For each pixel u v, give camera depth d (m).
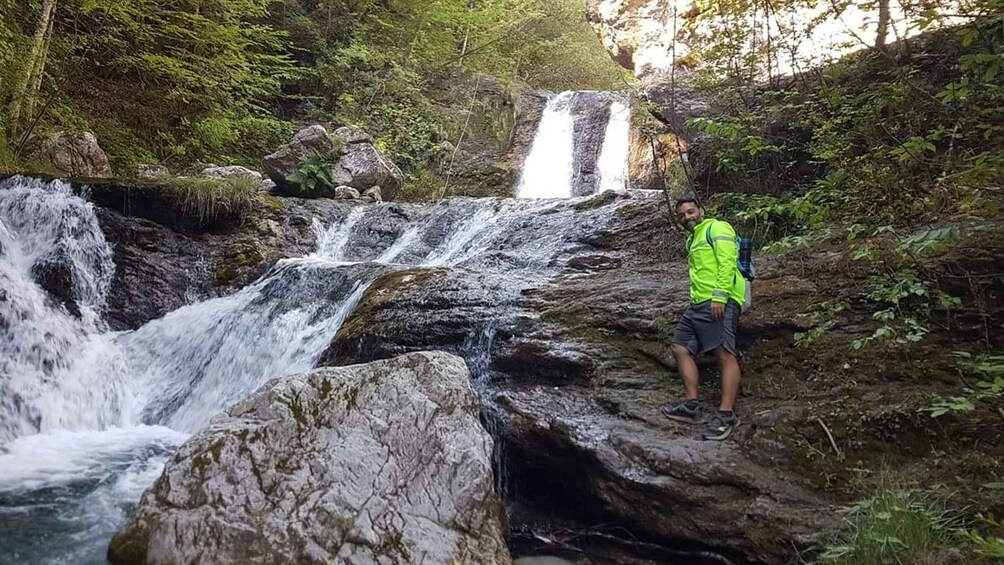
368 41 18.16
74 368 7.78
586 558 4.32
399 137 16.44
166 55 13.58
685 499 4.06
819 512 3.77
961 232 4.20
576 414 5.00
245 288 8.94
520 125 18.75
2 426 6.68
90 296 8.75
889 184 5.93
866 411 4.29
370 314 6.63
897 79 6.40
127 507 4.82
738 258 4.73
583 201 9.44
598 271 7.43
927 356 4.49
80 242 8.95
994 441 3.89
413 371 4.74
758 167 7.92
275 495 3.81
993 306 4.55
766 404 4.71
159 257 9.36
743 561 3.83
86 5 11.64
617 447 4.48
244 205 10.27
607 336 5.68
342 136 13.07
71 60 12.49
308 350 7.21
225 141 14.34
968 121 5.60
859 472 4.00
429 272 7.15
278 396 4.41
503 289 6.68
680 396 5.01
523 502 5.14
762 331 5.17
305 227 10.62
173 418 7.60
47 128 11.37
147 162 12.59
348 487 3.90
